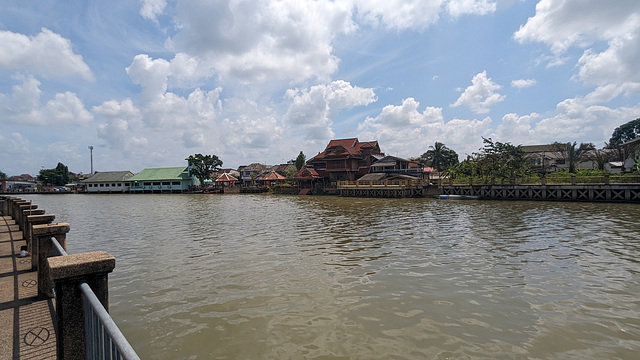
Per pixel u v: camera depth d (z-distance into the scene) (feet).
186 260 43.75
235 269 39.11
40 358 12.85
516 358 20.11
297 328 24.35
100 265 10.83
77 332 10.62
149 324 25.25
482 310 26.78
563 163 213.87
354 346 21.84
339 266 39.58
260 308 27.86
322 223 76.33
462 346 21.58
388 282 33.58
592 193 110.42
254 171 328.08
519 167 140.67
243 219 87.97
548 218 75.05
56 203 172.76
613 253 42.65
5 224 46.75
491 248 46.88
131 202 174.91
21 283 21.07
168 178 288.10
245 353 21.26
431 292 30.71
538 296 29.30
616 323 24.16
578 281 32.78
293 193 222.69
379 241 53.47
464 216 82.38
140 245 54.24
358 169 216.74
